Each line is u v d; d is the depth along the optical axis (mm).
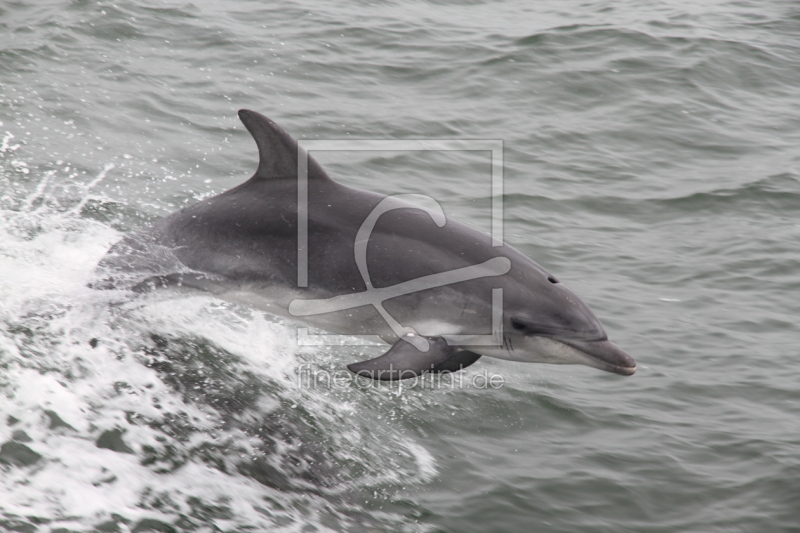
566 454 20781
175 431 19172
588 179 36938
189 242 21078
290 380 22250
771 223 34062
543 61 48906
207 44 46625
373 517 18172
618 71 48250
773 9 61750
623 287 28797
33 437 17625
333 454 19891
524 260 20234
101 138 34750
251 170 34031
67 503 16312
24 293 21812
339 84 44281
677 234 32875
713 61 50094
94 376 19859
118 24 46750
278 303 20375
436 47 49906
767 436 21594
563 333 19484
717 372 24438
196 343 22438
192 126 37375
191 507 17172
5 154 31578
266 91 42312
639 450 21000
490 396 22703
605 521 18719
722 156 40125
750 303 28219
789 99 47219
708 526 18688
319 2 55625
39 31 44281
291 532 17172
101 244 25312
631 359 19547
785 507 19188
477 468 20094
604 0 62344
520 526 18406
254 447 19469
